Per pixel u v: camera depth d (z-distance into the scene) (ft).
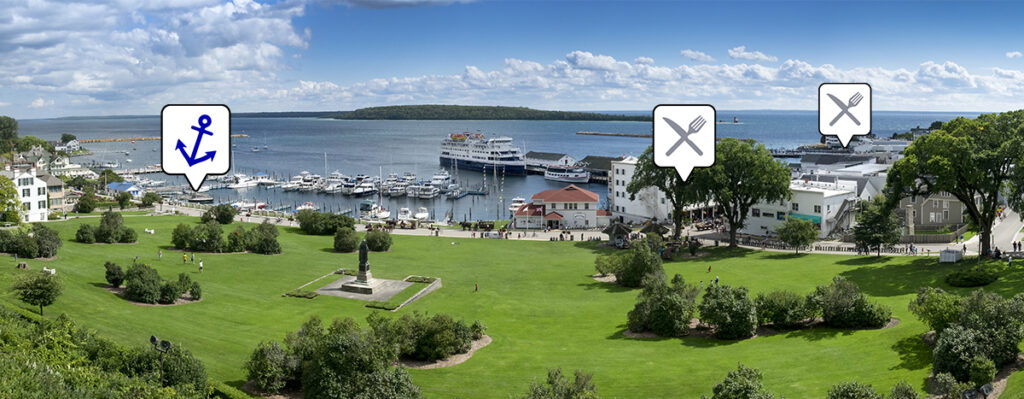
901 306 242.78
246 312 264.93
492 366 199.82
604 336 233.76
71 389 142.82
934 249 368.07
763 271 329.93
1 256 304.91
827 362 186.50
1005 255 311.27
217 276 329.11
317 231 490.49
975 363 156.04
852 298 222.07
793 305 226.58
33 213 484.33
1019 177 287.48
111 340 193.16
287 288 313.73
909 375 169.78
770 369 183.42
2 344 163.12
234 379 181.88
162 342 163.32
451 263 386.93
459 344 213.05
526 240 472.85
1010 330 167.32
